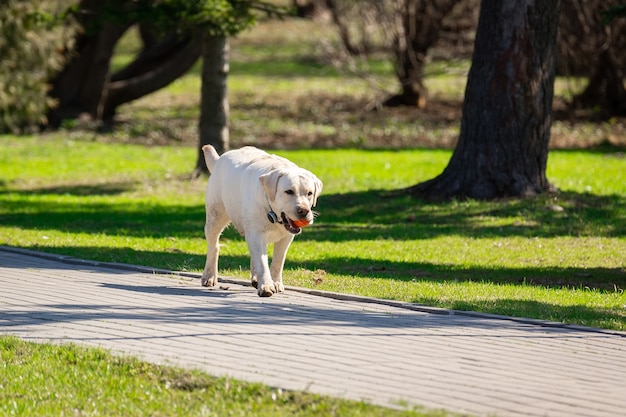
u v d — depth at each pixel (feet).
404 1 116.16
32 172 86.43
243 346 28.14
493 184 65.41
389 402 22.66
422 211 63.57
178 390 24.03
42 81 98.43
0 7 90.43
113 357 26.40
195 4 66.90
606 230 57.47
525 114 65.26
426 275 44.55
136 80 114.73
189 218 64.54
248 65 162.91
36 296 35.78
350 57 122.52
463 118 66.80
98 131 111.14
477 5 114.93
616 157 93.40
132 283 39.22
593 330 31.68
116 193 76.48
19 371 25.75
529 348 28.94
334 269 45.21
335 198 68.59
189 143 105.91
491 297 37.76
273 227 35.63
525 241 54.65
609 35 107.24
